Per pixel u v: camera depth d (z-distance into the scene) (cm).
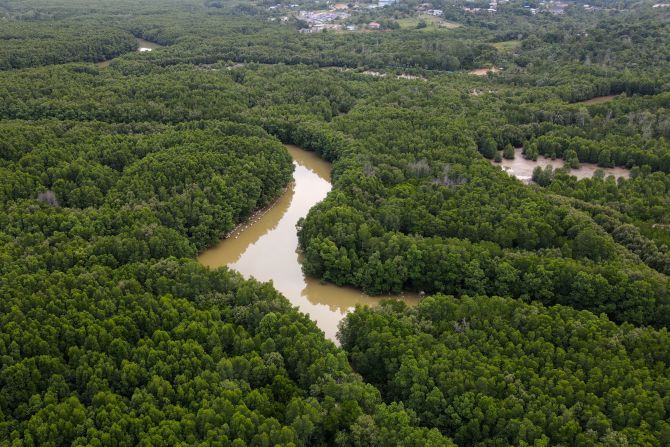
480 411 7150
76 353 7488
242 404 6950
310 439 7119
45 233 10469
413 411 7319
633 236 10762
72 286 8700
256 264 11806
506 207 11712
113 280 8956
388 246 10588
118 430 6519
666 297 9138
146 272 9350
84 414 6725
